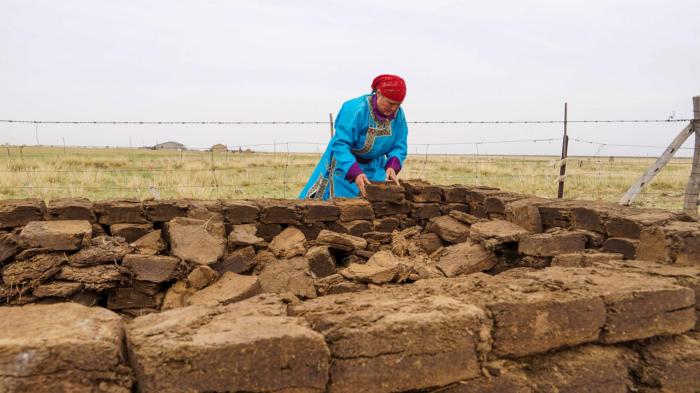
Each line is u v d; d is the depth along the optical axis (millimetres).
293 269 5520
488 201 7242
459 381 3123
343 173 7441
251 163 30828
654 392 3619
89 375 2502
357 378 2879
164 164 27875
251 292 4855
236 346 2604
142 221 6016
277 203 6684
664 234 4715
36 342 2441
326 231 6113
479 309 3170
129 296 5102
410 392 3043
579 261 5094
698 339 3893
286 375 2705
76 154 35781
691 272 4137
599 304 3461
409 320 2959
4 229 5445
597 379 3496
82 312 2912
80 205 5766
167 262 5102
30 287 4852
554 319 3348
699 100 8227
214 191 15641
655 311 3652
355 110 7254
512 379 3254
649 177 8648
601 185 20453
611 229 5453
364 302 3322
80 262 5023
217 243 5453
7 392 2395
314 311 3180
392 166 7773
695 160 8328
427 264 6117
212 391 2594
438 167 30312
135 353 2580
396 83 7016
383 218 7379
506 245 6066
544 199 7062
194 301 4715
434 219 7391
